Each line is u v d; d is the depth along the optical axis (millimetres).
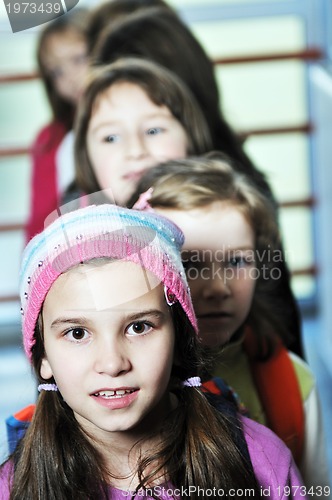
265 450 2121
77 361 1799
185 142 3365
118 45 4078
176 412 2035
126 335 1798
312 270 6715
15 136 6770
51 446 1962
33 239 1920
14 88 6887
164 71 3445
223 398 2221
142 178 2799
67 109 5180
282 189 6762
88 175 3475
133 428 1982
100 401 1808
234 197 2592
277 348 2770
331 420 5090
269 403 2680
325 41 6430
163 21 4125
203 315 2529
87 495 1957
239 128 5203
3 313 6562
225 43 6633
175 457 2000
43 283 1826
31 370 2098
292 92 6754
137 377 1797
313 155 6562
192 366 2014
